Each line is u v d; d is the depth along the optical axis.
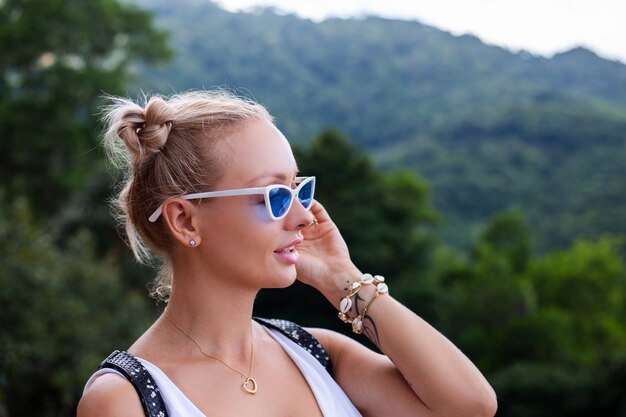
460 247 88.50
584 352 50.78
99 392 1.81
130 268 27.66
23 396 15.96
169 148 1.94
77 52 44.88
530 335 45.78
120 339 17.83
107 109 2.08
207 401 1.90
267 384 2.01
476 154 110.56
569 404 33.84
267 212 1.90
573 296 57.47
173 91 2.08
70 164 41.16
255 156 1.93
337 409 2.11
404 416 2.14
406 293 41.09
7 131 40.09
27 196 37.81
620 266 59.62
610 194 95.06
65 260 17.94
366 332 2.18
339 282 2.22
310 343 2.20
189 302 1.97
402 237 42.53
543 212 94.62
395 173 55.38
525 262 67.75
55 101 41.44
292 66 151.38
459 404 2.05
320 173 41.97
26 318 14.40
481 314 47.34
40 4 42.91
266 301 34.41
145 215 1.98
